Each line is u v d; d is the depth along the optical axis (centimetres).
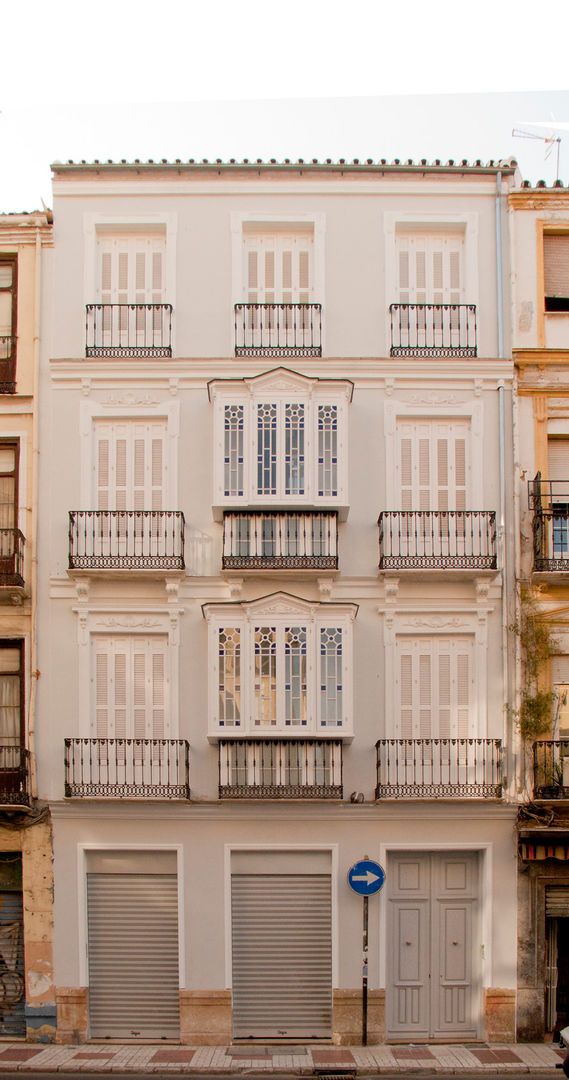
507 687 1902
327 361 1958
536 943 1852
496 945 1848
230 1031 1814
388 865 1883
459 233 2034
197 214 2008
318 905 1862
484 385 1972
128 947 1855
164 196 2008
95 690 1900
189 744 1864
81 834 1862
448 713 1902
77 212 2011
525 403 1977
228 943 1838
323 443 1894
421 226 2017
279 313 1977
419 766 1862
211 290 1989
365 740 1881
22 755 1859
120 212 2006
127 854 1873
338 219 2008
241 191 2006
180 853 1855
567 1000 1869
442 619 1912
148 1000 1841
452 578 1916
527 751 1888
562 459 1992
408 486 1962
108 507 1950
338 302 1989
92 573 1884
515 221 2016
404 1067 1670
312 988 1842
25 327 1995
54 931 1845
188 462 1950
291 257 2020
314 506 1870
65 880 1855
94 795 1834
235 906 1861
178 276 1994
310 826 1862
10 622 1928
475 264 2003
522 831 1836
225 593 1914
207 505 1939
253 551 1886
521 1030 1833
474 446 1959
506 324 1989
